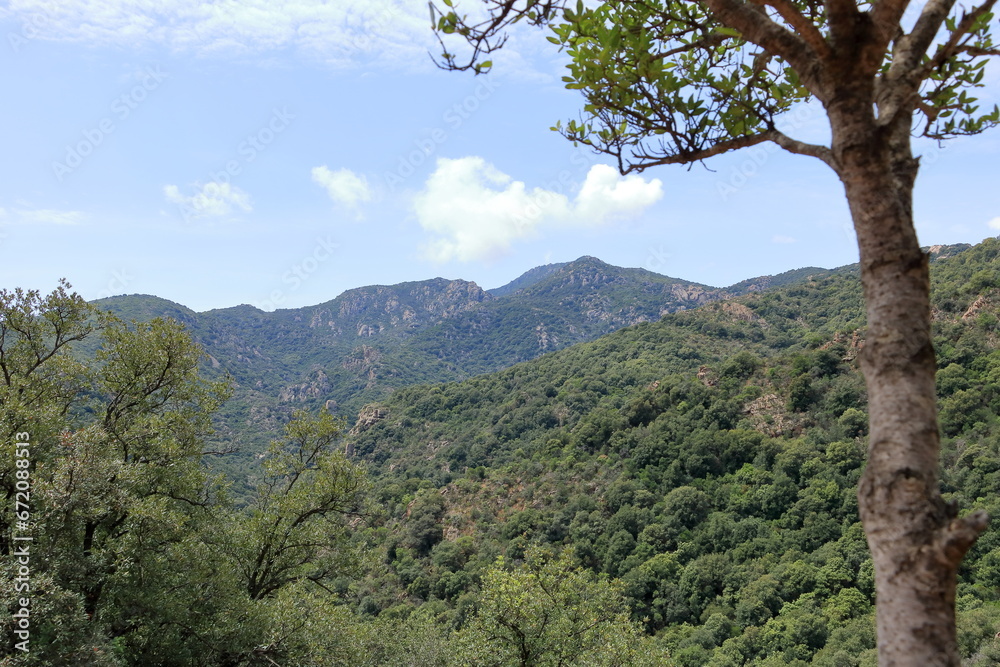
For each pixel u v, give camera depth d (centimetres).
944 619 203
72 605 890
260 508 1502
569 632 1612
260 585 1466
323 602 1455
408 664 2175
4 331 1207
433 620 2839
